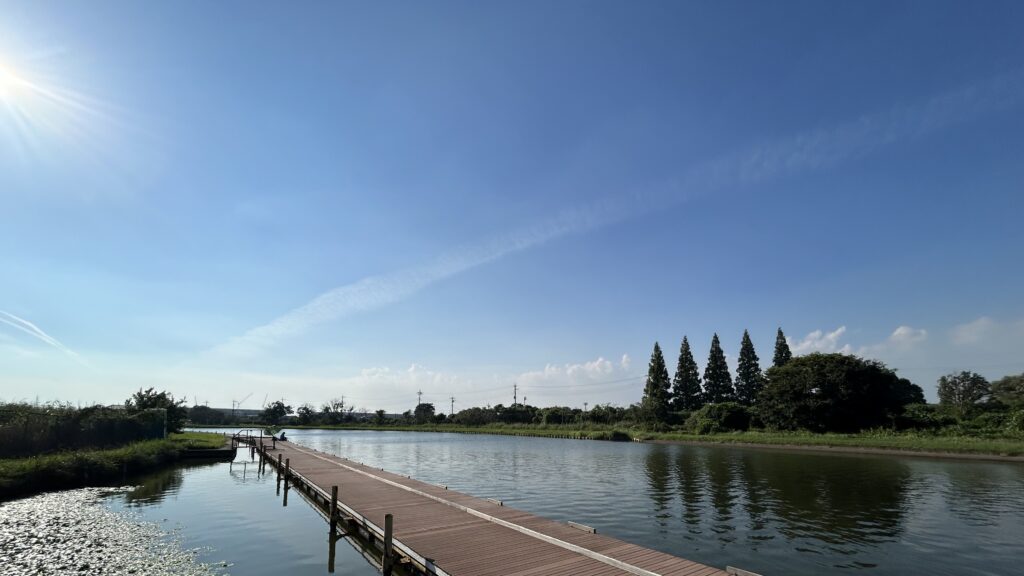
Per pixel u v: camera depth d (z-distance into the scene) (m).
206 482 30.50
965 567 14.30
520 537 14.05
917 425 60.38
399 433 113.88
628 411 102.38
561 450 57.47
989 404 71.69
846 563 14.55
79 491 26.23
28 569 13.30
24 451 30.00
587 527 14.65
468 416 133.25
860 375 63.19
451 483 29.75
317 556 14.85
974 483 28.78
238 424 138.62
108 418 38.38
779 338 98.12
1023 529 18.34
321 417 148.75
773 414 70.62
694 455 48.78
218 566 13.84
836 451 51.59
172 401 65.19
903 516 20.38
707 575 10.72
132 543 15.92
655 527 18.52
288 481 28.59
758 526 18.69
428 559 12.01
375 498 20.22
